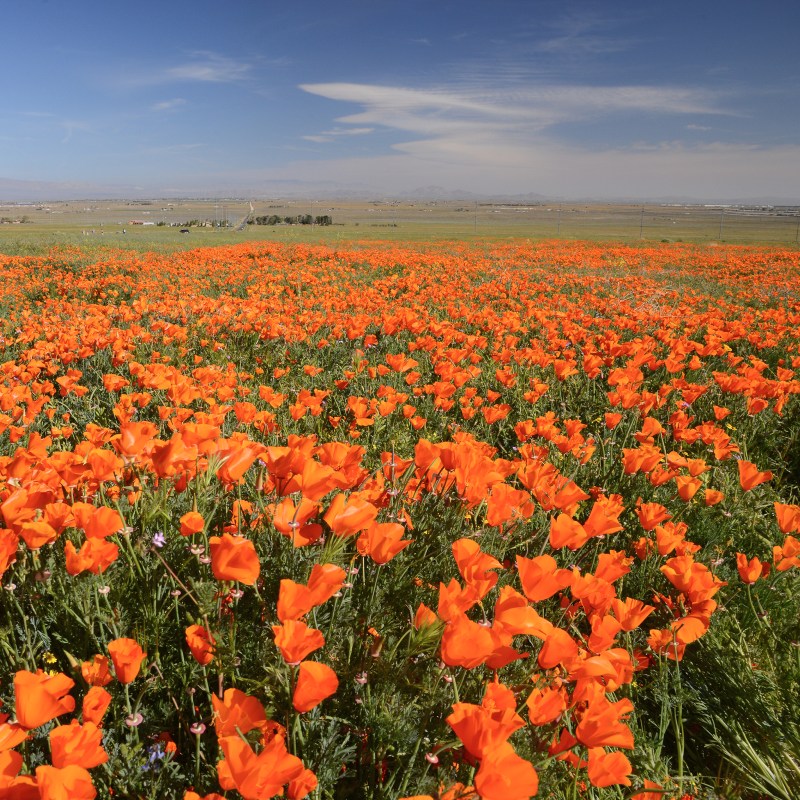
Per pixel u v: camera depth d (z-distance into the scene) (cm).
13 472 216
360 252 2475
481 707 133
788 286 1692
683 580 224
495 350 754
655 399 473
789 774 205
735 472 432
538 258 2491
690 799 181
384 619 212
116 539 220
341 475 205
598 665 151
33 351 620
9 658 178
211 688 185
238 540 151
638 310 1112
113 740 163
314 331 788
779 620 277
